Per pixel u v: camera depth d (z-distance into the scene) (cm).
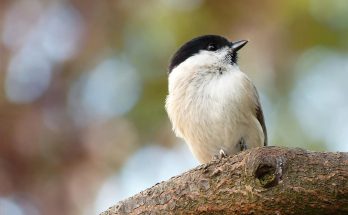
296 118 992
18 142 1012
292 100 1010
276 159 516
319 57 1022
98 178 1018
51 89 1051
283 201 516
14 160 1006
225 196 548
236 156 554
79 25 1084
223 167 555
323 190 504
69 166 1019
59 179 1012
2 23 1072
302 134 979
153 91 1027
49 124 1033
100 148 1030
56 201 1003
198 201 563
